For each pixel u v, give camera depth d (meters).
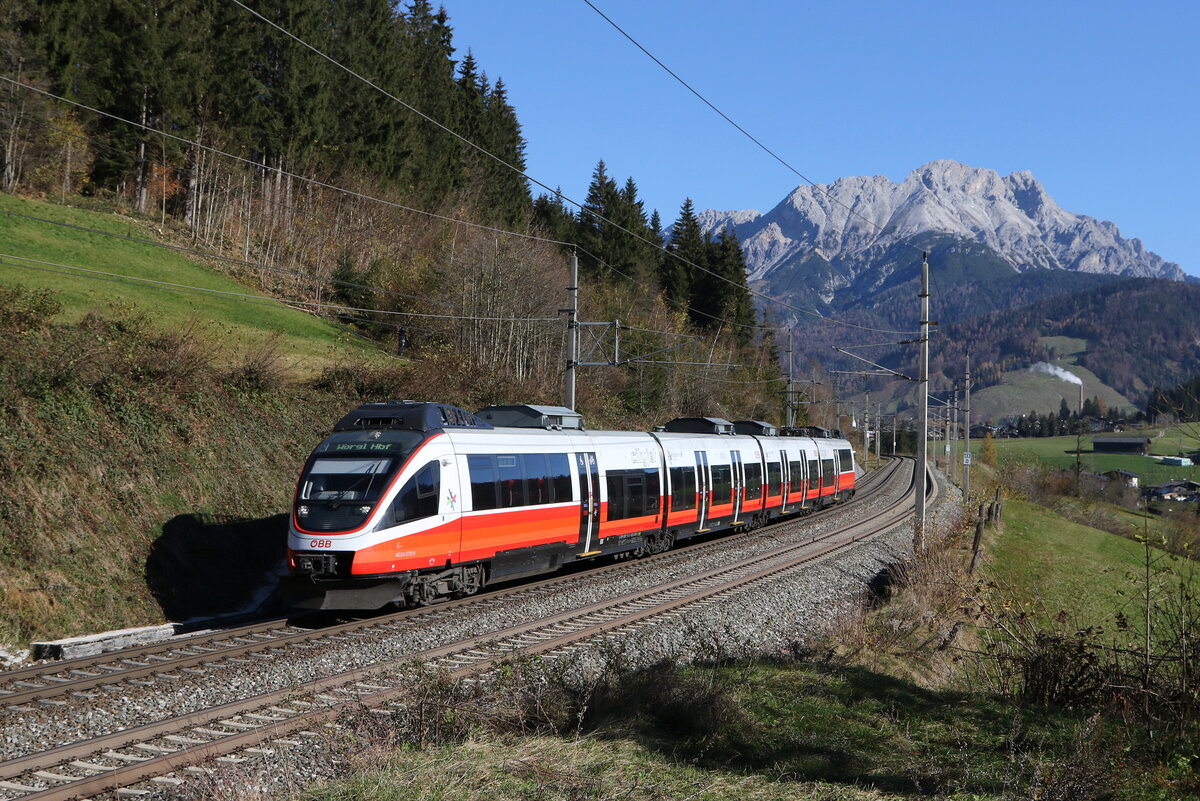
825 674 11.92
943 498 50.62
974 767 8.20
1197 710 9.28
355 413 16.48
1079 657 10.99
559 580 19.64
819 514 38.41
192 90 47.84
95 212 44.44
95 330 19.44
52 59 44.94
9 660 11.79
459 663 11.88
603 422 43.75
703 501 26.03
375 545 14.37
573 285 24.52
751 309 89.75
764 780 7.61
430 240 56.31
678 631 14.98
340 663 11.71
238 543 18.09
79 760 7.72
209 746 7.93
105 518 15.52
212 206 49.69
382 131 57.28
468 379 32.06
